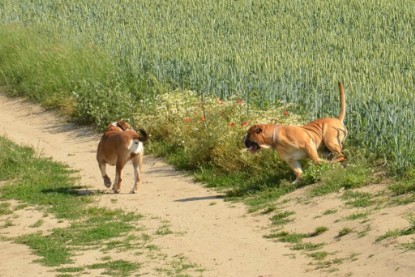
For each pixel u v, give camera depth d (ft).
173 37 94.48
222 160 59.72
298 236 45.34
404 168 51.72
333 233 44.55
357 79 68.08
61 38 98.17
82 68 86.74
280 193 52.85
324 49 85.30
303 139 53.26
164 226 49.62
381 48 83.56
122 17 108.88
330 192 50.60
